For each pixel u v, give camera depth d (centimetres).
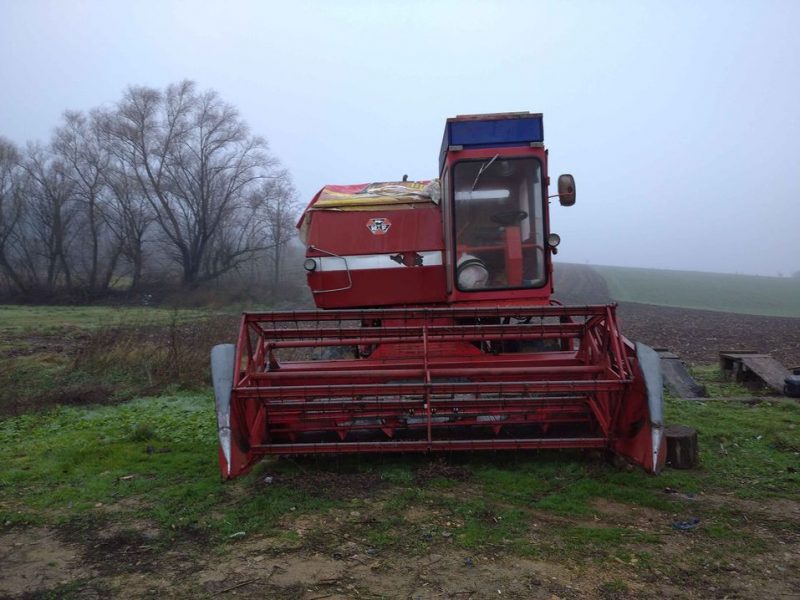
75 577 419
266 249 5866
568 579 404
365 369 642
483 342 739
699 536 466
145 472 645
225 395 545
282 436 635
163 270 5931
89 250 5919
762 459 652
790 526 484
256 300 5084
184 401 1062
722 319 3278
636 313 3716
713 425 789
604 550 444
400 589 394
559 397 609
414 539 464
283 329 643
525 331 631
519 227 791
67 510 543
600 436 621
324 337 646
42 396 1102
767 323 2998
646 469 549
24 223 5684
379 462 629
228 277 5953
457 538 464
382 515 508
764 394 1042
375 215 834
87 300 5303
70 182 5534
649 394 546
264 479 593
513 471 605
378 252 823
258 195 5753
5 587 407
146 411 983
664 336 2295
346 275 825
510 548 448
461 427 646
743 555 436
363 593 390
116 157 5525
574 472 599
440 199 839
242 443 564
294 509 523
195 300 4956
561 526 486
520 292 789
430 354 675
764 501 537
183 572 423
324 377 600
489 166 787
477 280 790
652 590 391
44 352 1702
